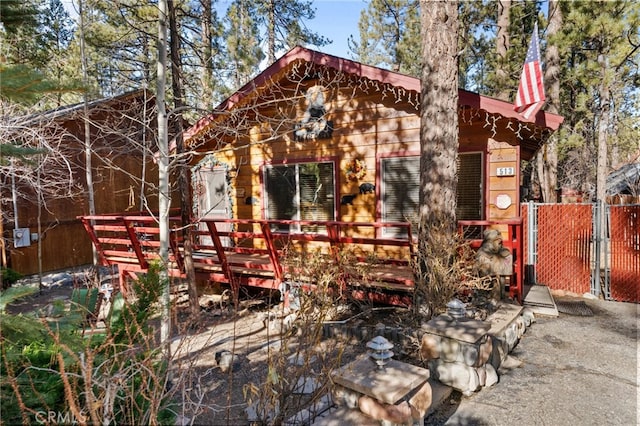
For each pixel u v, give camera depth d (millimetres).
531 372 4180
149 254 7195
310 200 8055
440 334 3896
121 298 2967
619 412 3400
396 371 3041
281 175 8359
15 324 1851
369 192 7383
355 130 7488
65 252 10641
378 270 6281
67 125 9969
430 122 5164
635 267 6793
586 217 7277
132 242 7043
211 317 6387
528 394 3727
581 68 12031
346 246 7449
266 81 7547
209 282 7480
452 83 5117
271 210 8531
